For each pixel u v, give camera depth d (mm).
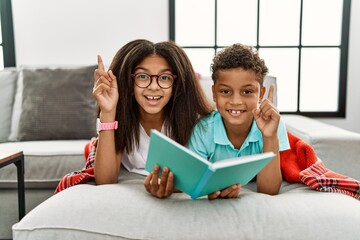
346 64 2383
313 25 2416
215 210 844
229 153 1160
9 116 1956
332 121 2434
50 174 1570
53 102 1864
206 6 2412
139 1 2357
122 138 1169
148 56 1108
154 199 896
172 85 1144
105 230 802
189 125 1184
